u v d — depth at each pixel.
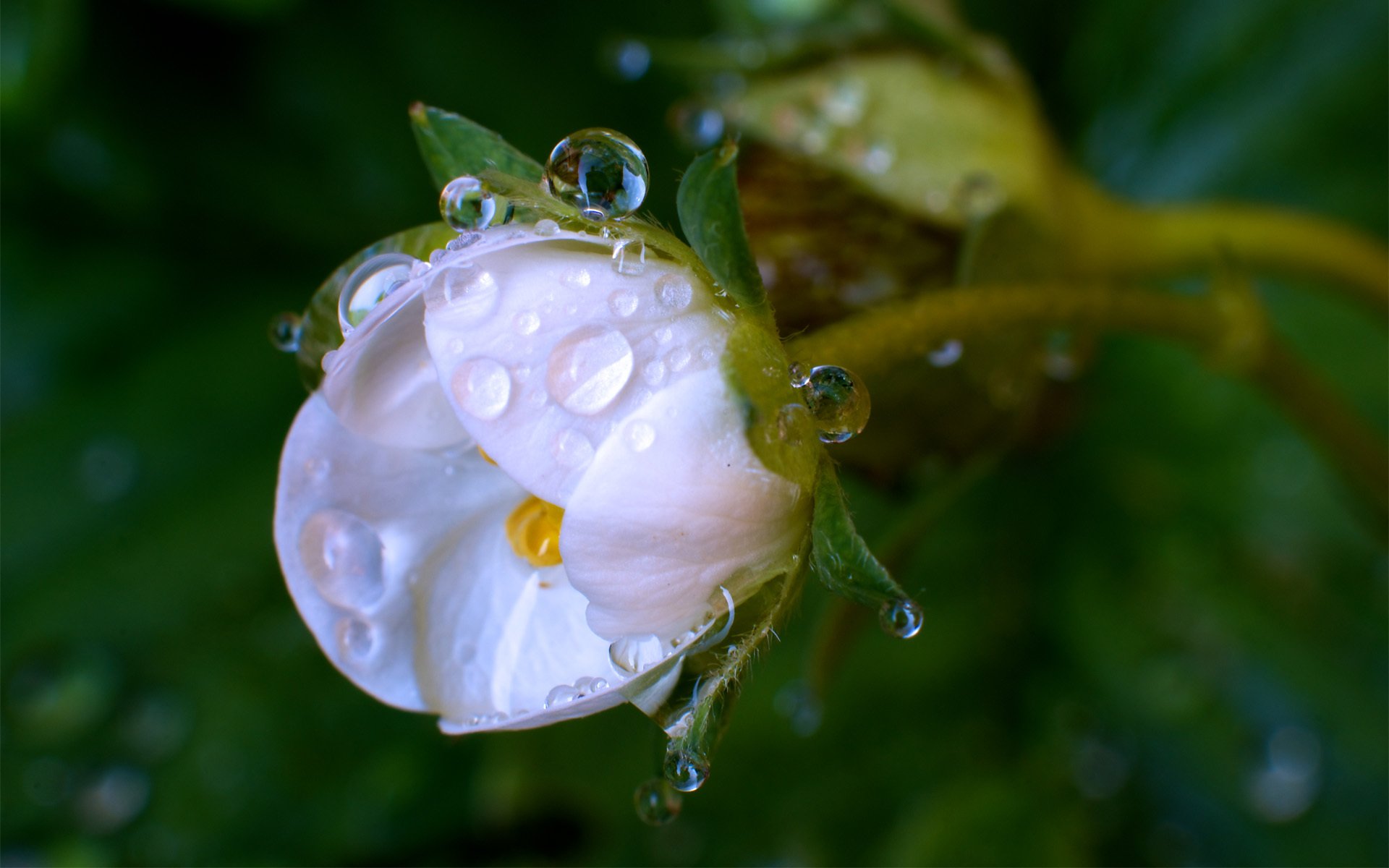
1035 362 0.10
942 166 0.10
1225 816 0.14
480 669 0.09
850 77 0.11
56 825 0.14
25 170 0.16
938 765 0.14
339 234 0.17
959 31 0.11
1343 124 0.15
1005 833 0.14
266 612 0.15
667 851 0.14
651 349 0.08
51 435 0.15
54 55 0.13
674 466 0.08
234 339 0.16
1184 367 0.15
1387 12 0.15
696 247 0.08
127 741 0.15
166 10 0.16
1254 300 0.11
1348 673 0.14
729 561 0.08
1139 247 0.11
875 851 0.14
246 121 0.16
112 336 0.16
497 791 0.14
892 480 0.10
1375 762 0.13
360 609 0.09
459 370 0.08
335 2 0.16
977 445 0.10
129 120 0.16
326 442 0.09
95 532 0.15
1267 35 0.16
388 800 0.14
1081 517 0.15
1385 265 0.12
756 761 0.14
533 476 0.08
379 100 0.17
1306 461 0.15
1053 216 0.11
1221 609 0.14
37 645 0.15
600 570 0.08
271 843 0.14
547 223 0.08
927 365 0.10
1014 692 0.15
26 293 0.16
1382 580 0.14
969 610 0.15
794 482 0.08
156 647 0.15
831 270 0.10
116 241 0.16
